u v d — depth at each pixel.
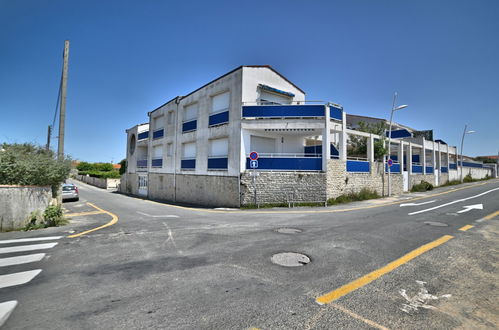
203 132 17.45
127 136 31.86
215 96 17.09
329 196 14.26
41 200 8.78
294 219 9.47
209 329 2.68
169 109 21.92
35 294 3.52
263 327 2.70
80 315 2.97
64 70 11.66
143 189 25.98
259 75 15.59
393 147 23.02
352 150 21.16
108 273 4.27
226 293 3.49
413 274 4.11
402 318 2.86
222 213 11.76
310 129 14.64
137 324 2.78
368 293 3.46
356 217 9.69
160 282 3.88
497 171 45.28
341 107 15.58
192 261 4.82
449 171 29.89
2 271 4.39
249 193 14.09
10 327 2.73
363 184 16.77
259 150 15.65
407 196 17.98
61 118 11.57
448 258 4.85
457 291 3.53
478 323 2.77
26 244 6.20
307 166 14.35
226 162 15.33
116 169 62.53
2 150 8.75
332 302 3.22
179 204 17.16
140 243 6.20
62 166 10.15
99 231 7.69
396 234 6.78
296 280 3.90
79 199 20.92
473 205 12.44
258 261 4.77
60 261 4.90
